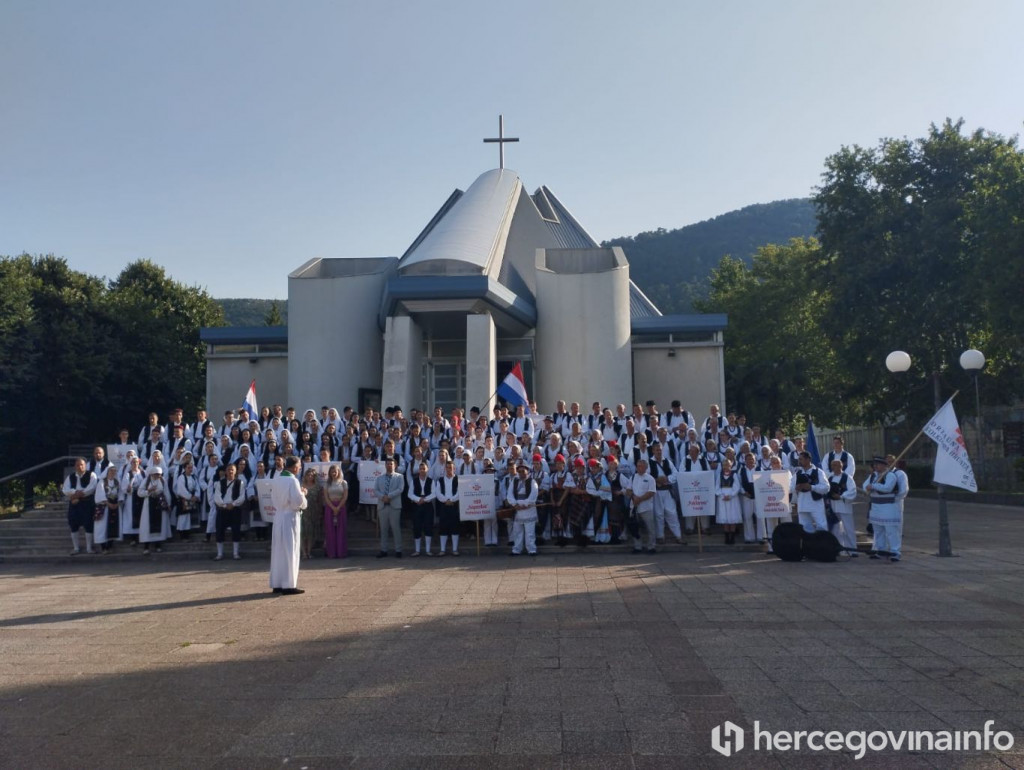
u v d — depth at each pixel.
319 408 26.95
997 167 29.62
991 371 34.72
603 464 16.53
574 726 5.67
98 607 10.88
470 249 25.89
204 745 5.49
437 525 16.83
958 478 14.55
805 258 40.16
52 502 21.00
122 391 36.44
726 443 17.17
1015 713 5.80
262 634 8.85
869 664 7.12
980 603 9.91
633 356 29.16
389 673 7.12
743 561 14.37
